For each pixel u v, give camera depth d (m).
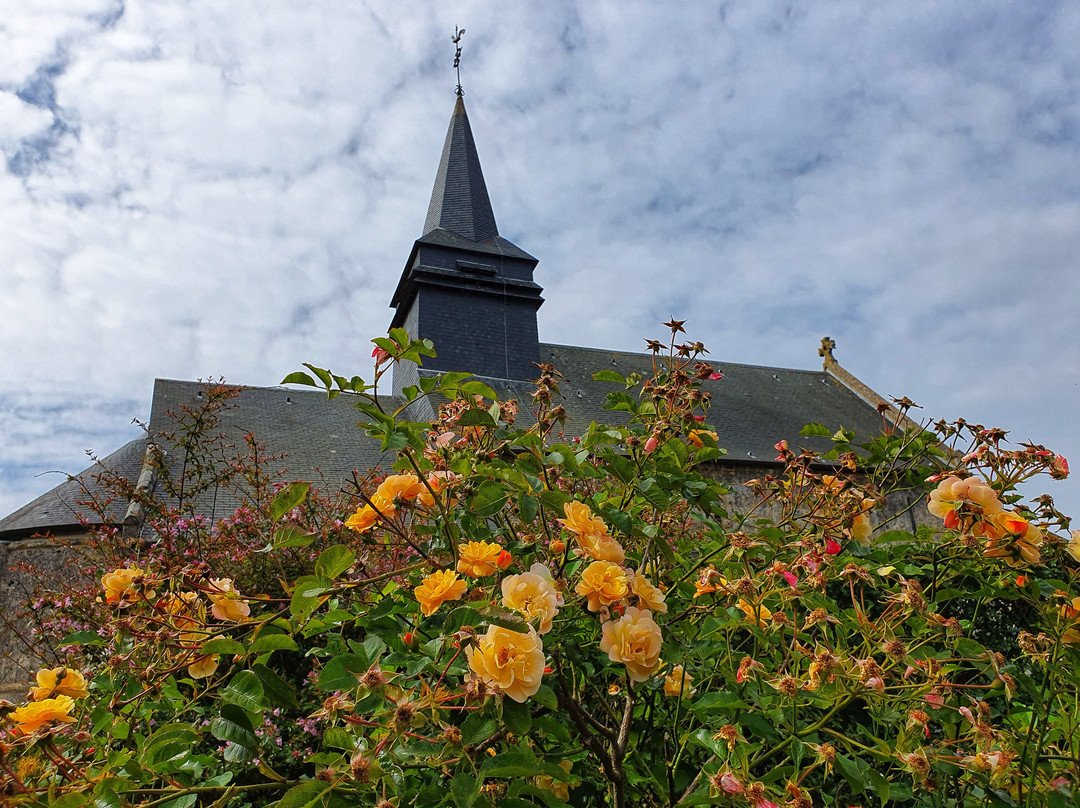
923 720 1.48
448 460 1.75
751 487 2.23
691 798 1.38
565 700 1.55
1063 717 1.75
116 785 1.24
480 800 1.15
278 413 17.61
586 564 1.71
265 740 2.94
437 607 1.30
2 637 10.00
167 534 5.03
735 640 2.24
